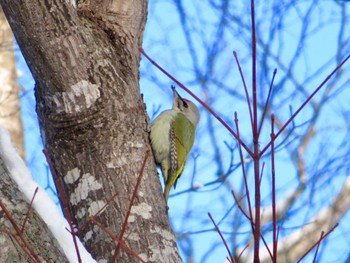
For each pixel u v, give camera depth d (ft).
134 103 28.50
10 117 46.83
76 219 26.78
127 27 29.60
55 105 27.37
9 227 19.89
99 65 27.81
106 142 27.45
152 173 27.91
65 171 27.35
